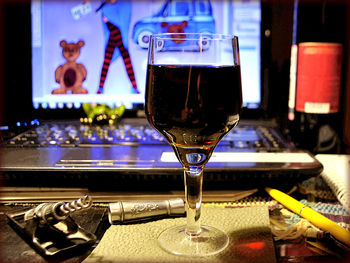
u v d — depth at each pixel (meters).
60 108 0.60
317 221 0.32
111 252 0.29
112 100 0.61
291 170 0.38
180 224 0.34
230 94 0.27
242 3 0.58
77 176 0.37
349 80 0.53
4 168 0.37
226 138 0.50
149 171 0.37
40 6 0.59
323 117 0.52
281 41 0.57
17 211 0.34
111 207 0.33
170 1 0.59
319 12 0.53
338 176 0.42
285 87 0.57
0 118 0.56
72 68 0.60
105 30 0.60
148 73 0.29
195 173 0.31
